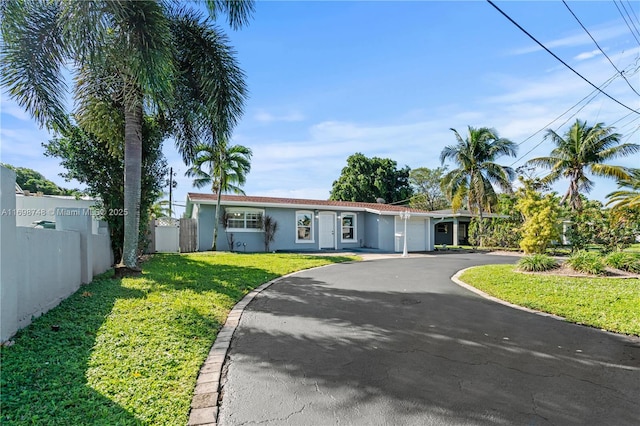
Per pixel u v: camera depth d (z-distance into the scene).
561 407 3.02
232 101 9.88
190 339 4.42
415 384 3.42
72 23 6.18
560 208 12.23
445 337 4.83
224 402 3.04
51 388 2.98
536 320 5.75
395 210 21.83
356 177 37.00
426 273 10.95
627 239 12.13
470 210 26.41
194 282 7.90
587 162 23.64
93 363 3.49
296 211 20.23
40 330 4.29
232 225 18.77
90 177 10.54
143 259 12.24
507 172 24.91
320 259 14.38
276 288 8.23
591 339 4.82
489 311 6.30
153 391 3.07
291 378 3.52
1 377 3.06
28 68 7.58
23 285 4.46
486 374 3.66
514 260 15.38
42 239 5.06
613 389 3.36
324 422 2.76
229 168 18.19
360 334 4.91
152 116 10.45
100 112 9.47
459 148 25.73
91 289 6.82
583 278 8.91
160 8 7.23
